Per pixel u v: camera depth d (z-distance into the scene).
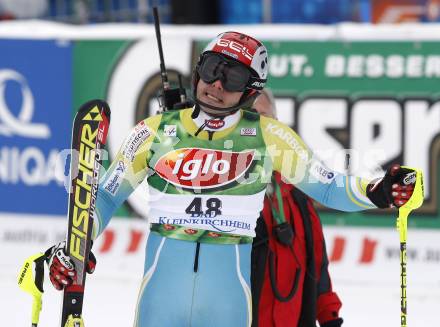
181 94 12.91
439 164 22.56
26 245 24.20
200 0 33.62
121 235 23.66
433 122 22.61
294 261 12.38
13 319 19.88
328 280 13.28
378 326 19.86
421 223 22.61
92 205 10.86
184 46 23.38
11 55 24.05
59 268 10.70
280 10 34.00
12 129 24.17
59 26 24.30
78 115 10.95
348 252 22.91
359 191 11.34
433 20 32.88
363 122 22.88
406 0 32.94
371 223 22.80
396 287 22.55
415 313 20.86
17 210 24.23
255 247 12.20
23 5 35.72
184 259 10.98
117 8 35.56
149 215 11.42
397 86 22.70
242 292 11.04
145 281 11.21
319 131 23.06
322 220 23.00
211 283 10.88
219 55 11.13
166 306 10.93
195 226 11.02
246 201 11.12
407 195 10.98
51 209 24.05
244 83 11.13
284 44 23.08
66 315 10.76
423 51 22.56
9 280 23.19
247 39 11.40
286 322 12.20
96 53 23.78
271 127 11.44
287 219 12.56
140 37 23.56
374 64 22.77
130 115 23.73
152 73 23.59
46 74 23.97
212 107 11.07
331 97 22.97
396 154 22.77
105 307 20.97
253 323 11.95
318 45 22.95
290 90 23.12
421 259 22.62
